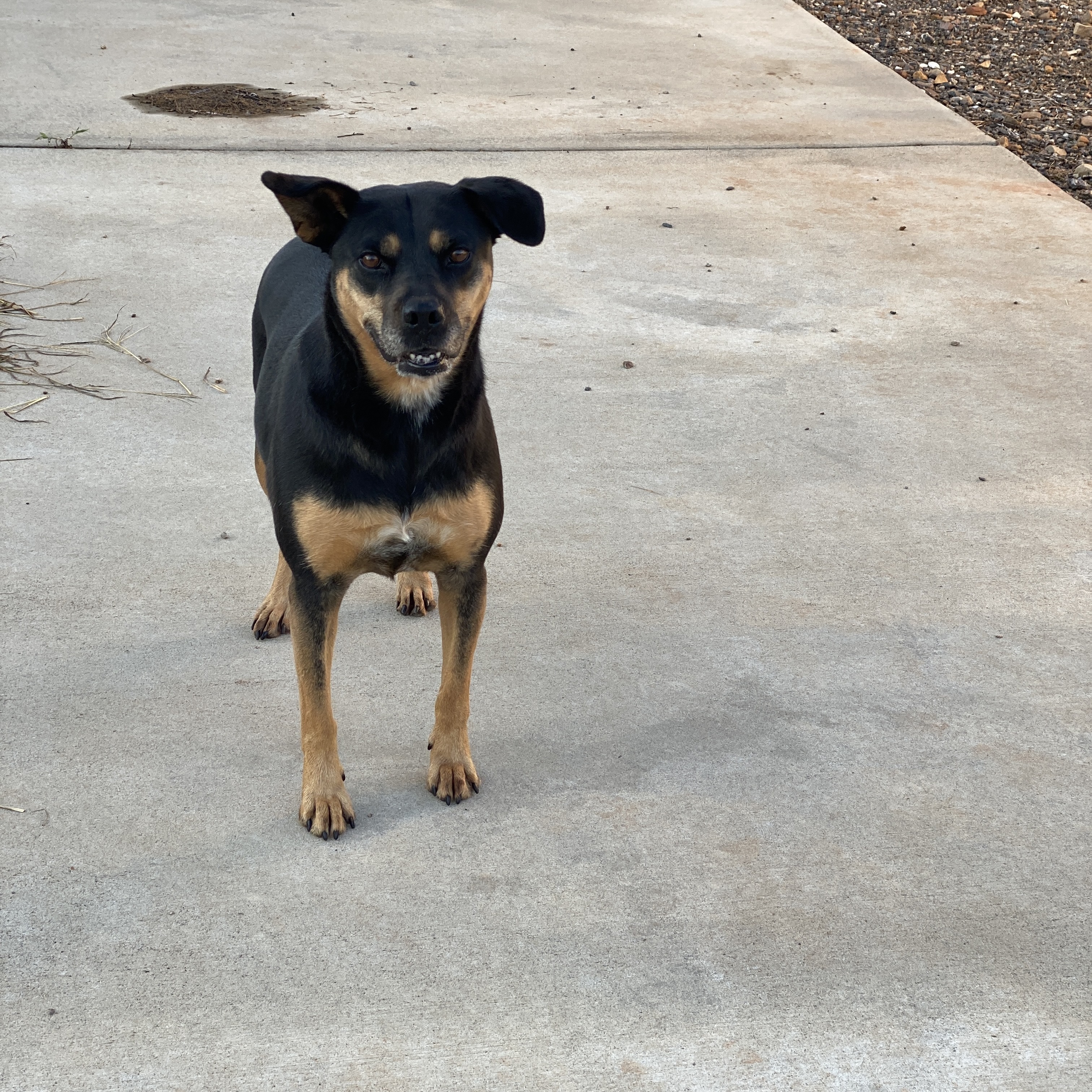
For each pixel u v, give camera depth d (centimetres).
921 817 232
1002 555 288
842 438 322
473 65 568
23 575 268
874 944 212
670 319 366
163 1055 195
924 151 497
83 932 209
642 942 211
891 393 339
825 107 537
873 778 238
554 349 351
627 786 235
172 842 222
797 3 697
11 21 586
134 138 461
